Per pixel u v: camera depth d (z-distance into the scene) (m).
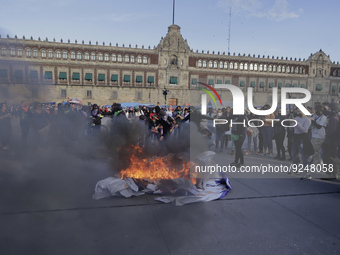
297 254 3.06
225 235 3.48
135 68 62.38
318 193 5.23
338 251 3.14
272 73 69.06
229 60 67.00
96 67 60.47
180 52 64.25
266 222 3.89
